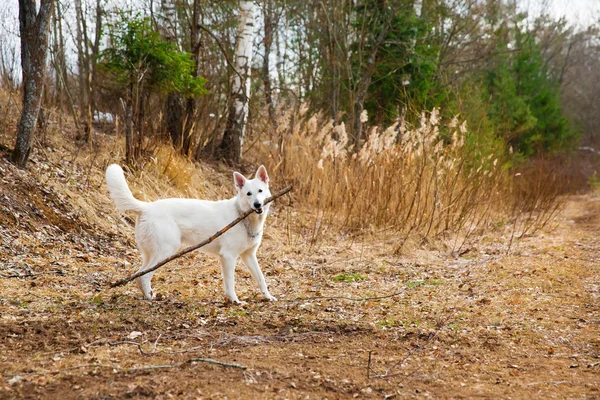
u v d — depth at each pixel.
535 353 5.12
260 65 22.17
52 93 14.80
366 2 16.97
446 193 12.06
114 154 12.00
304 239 10.71
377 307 6.54
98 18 14.63
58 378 3.93
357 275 8.30
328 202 12.13
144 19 11.34
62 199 9.42
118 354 4.49
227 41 17.58
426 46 18.55
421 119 11.81
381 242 10.73
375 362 4.69
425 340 5.38
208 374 4.12
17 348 4.52
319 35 18.78
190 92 12.38
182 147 13.30
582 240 12.00
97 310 5.66
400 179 11.68
